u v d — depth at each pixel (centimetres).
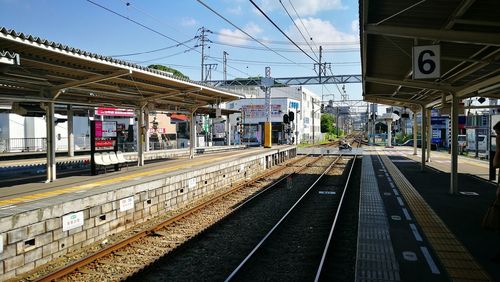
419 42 1042
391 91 1972
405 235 811
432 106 2014
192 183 1443
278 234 955
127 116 3794
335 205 1302
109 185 1103
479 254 686
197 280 684
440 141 4569
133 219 1086
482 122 3134
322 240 898
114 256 805
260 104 5872
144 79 1395
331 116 10281
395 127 7431
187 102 2086
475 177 1716
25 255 747
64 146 3416
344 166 2609
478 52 1002
